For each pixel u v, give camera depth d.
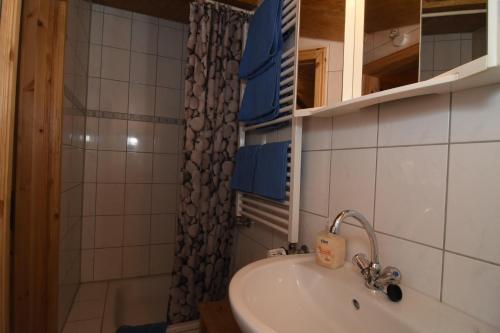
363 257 0.78
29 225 1.24
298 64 1.08
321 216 1.06
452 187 0.63
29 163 1.25
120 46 2.11
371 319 0.66
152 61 2.20
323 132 1.06
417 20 0.71
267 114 1.34
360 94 0.87
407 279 0.72
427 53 0.68
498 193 0.54
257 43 1.41
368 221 0.85
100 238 2.08
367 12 0.87
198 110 1.63
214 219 1.71
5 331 0.89
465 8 0.60
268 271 0.83
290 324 0.76
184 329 1.61
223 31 1.71
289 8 1.24
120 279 2.13
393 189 0.77
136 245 2.18
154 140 2.22
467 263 0.59
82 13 1.76
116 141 2.11
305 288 0.85
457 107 0.62
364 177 0.87
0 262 0.87
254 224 1.64
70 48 1.45
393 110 0.77
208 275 1.70
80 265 2.03
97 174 2.07
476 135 0.58
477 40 0.56
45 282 1.29
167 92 2.25
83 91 1.89
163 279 2.17
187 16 2.18
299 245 1.18
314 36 1.03
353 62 0.90
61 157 1.32
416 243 0.70
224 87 1.71
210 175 1.70
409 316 0.60
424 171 0.69
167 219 2.26
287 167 1.20
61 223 1.38
